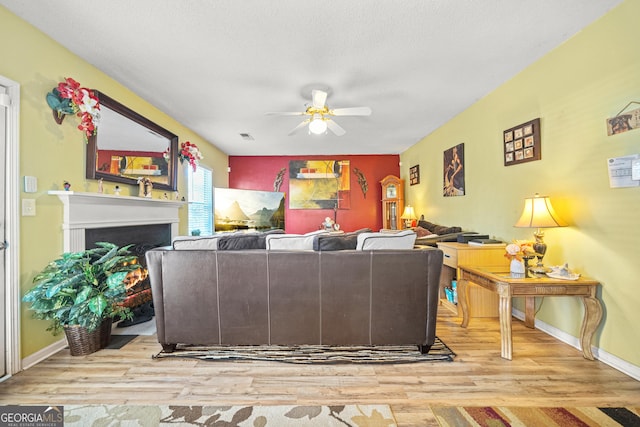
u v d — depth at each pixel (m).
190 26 2.09
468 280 2.65
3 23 1.86
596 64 2.08
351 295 2.13
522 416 1.51
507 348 2.11
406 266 2.11
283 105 3.57
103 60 2.53
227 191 5.71
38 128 2.09
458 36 2.23
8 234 1.88
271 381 1.84
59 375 1.90
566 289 2.09
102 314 2.14
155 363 2.07
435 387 1.78
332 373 1.94
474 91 3.25
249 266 2.13
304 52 2.42
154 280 2.18
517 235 2.91
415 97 3.39
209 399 1.66
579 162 2.23
